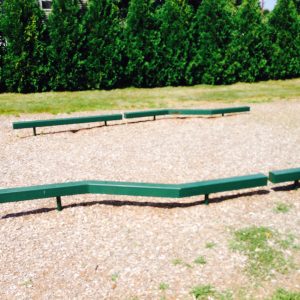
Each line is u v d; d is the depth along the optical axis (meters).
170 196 3.98
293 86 12.36
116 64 12.12
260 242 3.42
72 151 6.23
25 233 3.69
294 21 13.23
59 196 4.07
